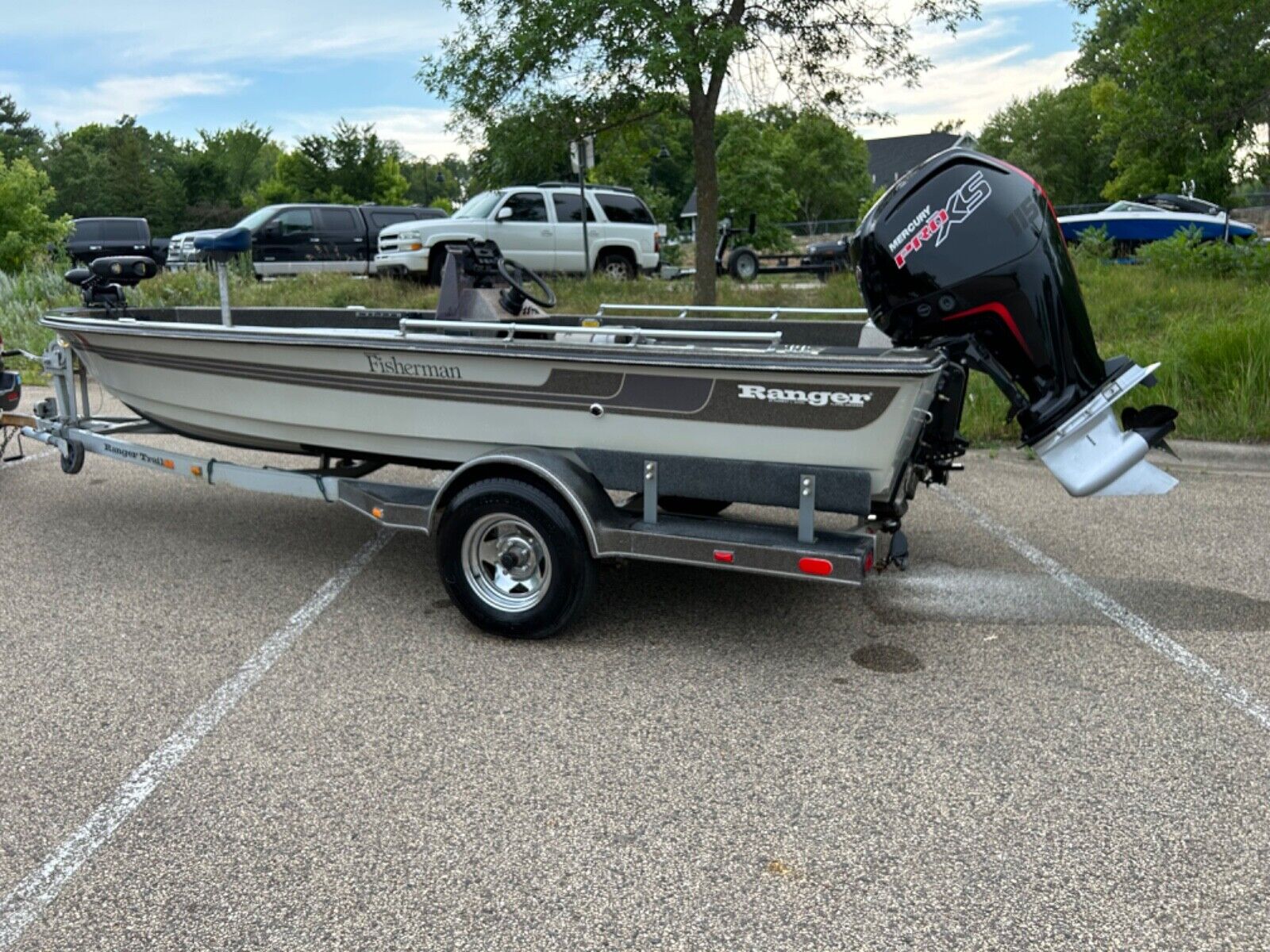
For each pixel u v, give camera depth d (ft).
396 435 15.39
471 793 10.32
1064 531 18.99
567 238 54.24
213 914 8.57
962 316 13.75
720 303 45.24
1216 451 24.30
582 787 10.41
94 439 18.93
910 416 12.01
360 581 16.61
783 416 12.53
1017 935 8.25
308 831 9.70
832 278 57.98
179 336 16.42
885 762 10.89
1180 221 63.41
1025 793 10.26
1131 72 67.26
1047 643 13.96
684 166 211.41
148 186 199.00
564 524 13.33
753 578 16.72
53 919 8.52
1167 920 8.41
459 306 17.16
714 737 11.43
